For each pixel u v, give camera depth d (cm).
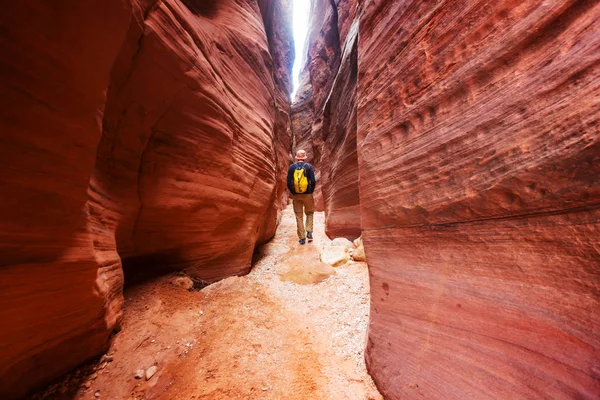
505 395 118
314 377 213
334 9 1098
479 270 134
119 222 274
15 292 139
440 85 159
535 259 111
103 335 214
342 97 689
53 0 128
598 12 92
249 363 230
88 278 178
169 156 326
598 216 90
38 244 145
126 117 269
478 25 138
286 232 886
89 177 168
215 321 298
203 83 334
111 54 163
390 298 201
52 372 186
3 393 161
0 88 120
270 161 611
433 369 156
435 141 160
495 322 126
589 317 94
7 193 128
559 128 100
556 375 102
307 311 331
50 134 140
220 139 382
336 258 502
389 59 216
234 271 475
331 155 804
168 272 385
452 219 148
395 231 197
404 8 203
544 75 107
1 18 115
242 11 568
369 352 220
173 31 279
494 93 127
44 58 132
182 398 191
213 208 397
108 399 187
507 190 118
